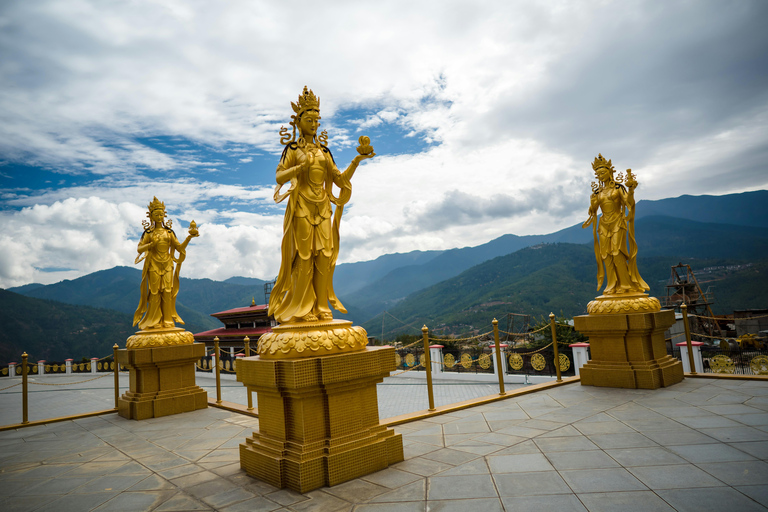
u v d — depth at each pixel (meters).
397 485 4.46
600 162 9.53
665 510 3.55
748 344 15.19
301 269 5.09
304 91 5.50
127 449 6.85
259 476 4.94
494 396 8.83
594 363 9.41
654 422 6.20
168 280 9.92
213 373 24.27
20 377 27.11
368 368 4.99
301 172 5.20
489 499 3.96
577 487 4.12
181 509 4.25
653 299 9.04
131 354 9.11
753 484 3.95
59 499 4.75
